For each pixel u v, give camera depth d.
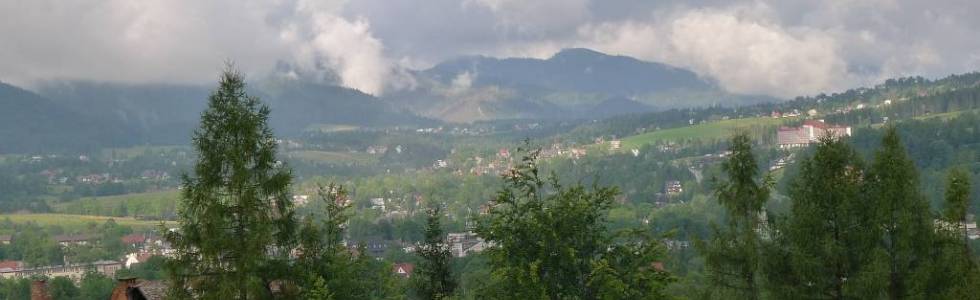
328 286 31.11
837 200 29.59
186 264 29.70
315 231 31.95
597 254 26.97
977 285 27.84
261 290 29.39
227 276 29.11
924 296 27.98
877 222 28.78
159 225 31.08
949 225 29.84
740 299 31.73
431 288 40.62
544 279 26.23
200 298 29.38
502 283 26.64
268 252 31.06
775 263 30.69
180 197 30.14
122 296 38.41
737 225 32.38
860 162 30.77
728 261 32.12
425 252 41.47
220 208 29.23
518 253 26.36
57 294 112.81
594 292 26.33
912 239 28.78
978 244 74.25
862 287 27.98
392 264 36.47
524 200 28.39
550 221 26.08
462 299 36.59
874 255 28.34
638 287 26.16
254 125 30.05
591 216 26.95
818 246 29.52
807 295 29.67
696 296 32.50
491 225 26.73
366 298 33.38
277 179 30.31
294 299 30.59
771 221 32.50
